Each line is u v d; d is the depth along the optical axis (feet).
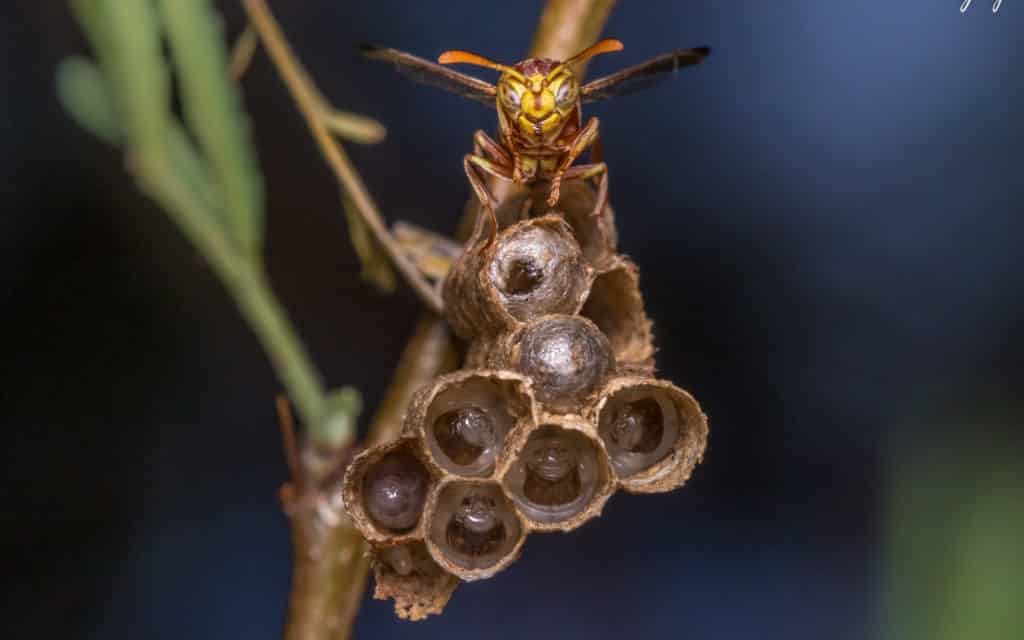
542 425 0.45
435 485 0.46
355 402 0.49
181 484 0.75
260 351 0.75
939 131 0.76
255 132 0.73
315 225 0.74
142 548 0.74
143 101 0.45
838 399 0.75
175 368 0.74
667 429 0.46
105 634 0.73
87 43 0.70
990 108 0.75
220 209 0.46
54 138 0.71
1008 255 0.75
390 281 0.50
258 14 0.48
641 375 0.47
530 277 0.47
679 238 0.76
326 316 0.75
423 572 0.46
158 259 0.73
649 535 0.76
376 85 0.74
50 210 0.71
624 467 0.46
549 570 0.76
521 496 0.46
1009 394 0.73
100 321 0.73
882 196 0.76
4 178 0.70
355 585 0.49
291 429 0.49
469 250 0.47
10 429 0.72
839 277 0.76
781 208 0.76
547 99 0.47
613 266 0.47
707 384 0.76
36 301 0.72
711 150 0.76
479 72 0.71
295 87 0.48
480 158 0.48
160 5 0.45
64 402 0.73
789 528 0.74
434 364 0.49
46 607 0.72
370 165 0.73
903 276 0.75
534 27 0.73
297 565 0.49
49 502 0.73
